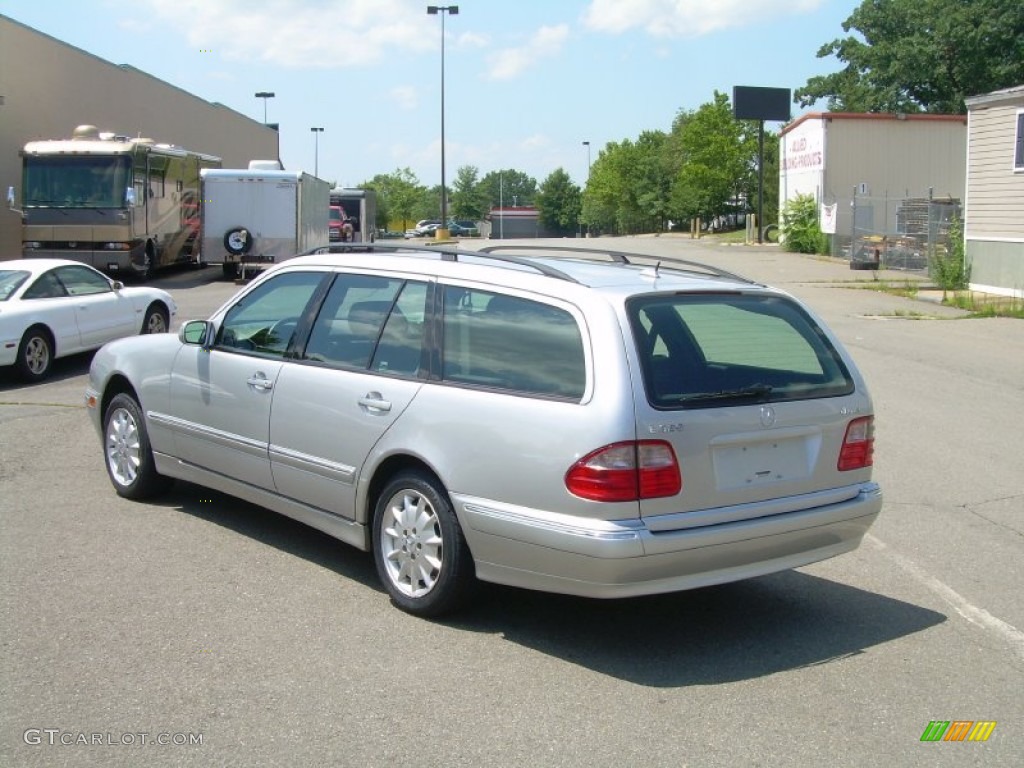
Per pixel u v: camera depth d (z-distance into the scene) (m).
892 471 8.77
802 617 5.63
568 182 124.19
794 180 41.22
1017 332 17.28
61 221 25.11
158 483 7.34
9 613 5.33
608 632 5.33
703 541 4.77
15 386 12.48
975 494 8.12
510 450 4.89
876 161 37.81
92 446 9.07
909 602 5.88
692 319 5.36
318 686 4.59
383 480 5.61
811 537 5.17
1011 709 4.55
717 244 47.59
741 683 4.75
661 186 84.69
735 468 4.95
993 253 22.81
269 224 27.53
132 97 38.53
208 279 29.12
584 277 5.32
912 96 45.34
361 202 43.06
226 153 51.69
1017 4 41.09
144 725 4.21
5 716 4.27
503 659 4.94
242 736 4.13
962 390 12.30
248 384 6.29
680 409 4.79
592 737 4.19
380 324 5.75
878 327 17.88
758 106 48.31
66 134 33.00
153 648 4.94
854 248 30.55
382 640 5.11
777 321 5.57
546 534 4.75
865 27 45.31
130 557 6.22
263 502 6.36
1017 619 5.64
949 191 38.22
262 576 5.95
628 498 4.64
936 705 4.57
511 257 5.86
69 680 4.59
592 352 4.82
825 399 5.27
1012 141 22.03
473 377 5.20
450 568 5.18
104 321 14.00
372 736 4.15
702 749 4.12
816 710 4.50
